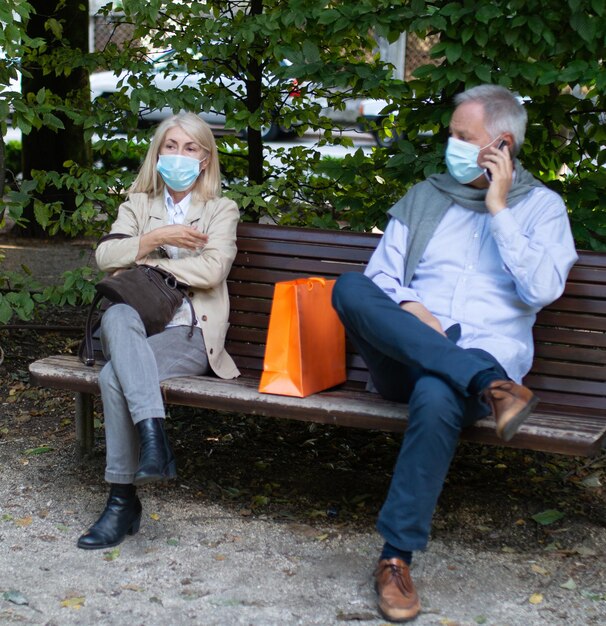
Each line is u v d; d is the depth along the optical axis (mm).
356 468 4016
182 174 3564
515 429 2641
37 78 7297
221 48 4762
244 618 2738
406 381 3055
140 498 3553
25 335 5645
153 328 3393
